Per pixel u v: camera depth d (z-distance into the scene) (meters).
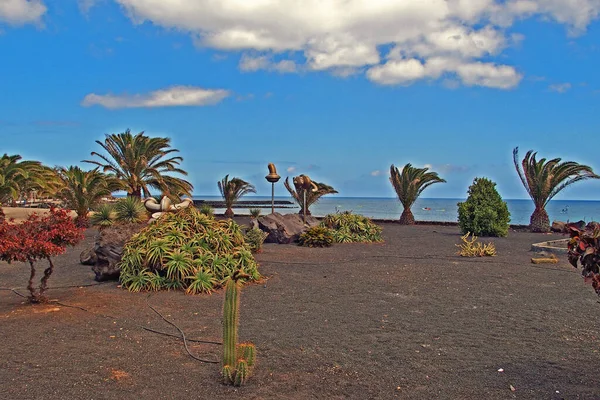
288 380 5.26
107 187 28.92
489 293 9.75
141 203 24.02
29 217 8.72
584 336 6.87
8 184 25.47
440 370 5.57
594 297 9.38
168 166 33.38
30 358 5.82
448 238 21.77
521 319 7.78
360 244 19.12
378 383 5.20
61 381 5.13
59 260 13.98
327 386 5.11
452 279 11.27
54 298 9.09
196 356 5.99
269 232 18.84
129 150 31.34
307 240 18.20
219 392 4.93
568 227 4.59
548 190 26.02
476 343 6.56
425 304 8.83
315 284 10.67
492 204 23.09
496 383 5.18
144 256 10.16
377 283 10.79
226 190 37.38
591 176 25.61
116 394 4.84
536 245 16.69
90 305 8.52
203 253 10.50
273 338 6.76
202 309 8.41
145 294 9.51
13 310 8.12
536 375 5.40
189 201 18.14
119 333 6.91
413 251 16.84
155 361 5.79
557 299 9.21
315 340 6.68
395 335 6.93
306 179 24.97
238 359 5.27
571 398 4.79
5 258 7.96
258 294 9.65
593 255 4.33
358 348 6.35
